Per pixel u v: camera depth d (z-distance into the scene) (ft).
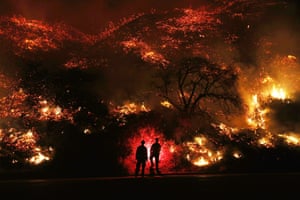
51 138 93.35
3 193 47.75
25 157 88.07
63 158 88.63
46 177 74.90
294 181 59.21
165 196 44.09
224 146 95.55
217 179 64.54
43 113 98.94
